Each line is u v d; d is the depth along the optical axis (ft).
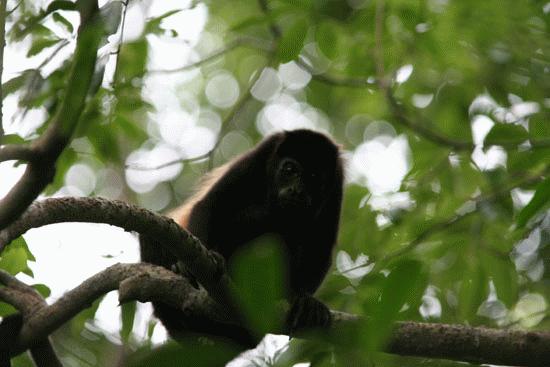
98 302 35.50
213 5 52.70
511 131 31.55
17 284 28.86
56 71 25.96
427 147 39.45
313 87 70.85
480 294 32.45
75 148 36.60
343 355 22.11
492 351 25.90
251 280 9.73
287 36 34.35
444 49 40.91
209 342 10.21
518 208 35.50
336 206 37.73
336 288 34.35
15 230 21.47
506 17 40.78
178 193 70.90
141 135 34.78
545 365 25.82
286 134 38.24
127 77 34.47
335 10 36.81
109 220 22.97
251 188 37.86
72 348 44.96
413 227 35.60
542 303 43.88
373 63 42.01
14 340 27.45
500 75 43.52
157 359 9.64
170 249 23.68
